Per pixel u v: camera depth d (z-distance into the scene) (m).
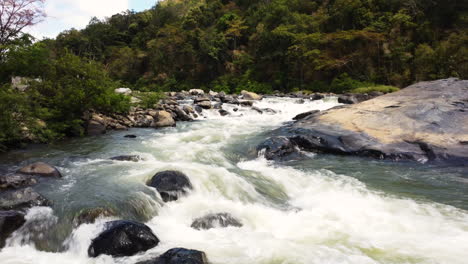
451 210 6.52
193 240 5.34
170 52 56.44
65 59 13.86
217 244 5.21
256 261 4.71
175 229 5.73
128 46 72.62
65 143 12.05
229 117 19.72
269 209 6.70
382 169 9.23
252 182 7.92
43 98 12.62
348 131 11.85
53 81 13.41
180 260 4.28
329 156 10.73
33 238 5.22
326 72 40.72
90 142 12.22
